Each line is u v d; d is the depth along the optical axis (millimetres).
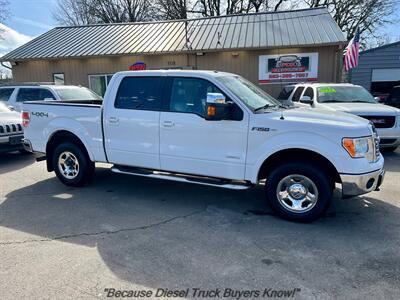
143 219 4273
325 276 2938
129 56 15438
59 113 5492
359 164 3793
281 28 15180
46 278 2928
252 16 17328
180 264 3152
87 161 5492
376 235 3758
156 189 5539
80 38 17562
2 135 7312
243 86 4781
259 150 4137
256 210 4574
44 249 3469
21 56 16281
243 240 3654
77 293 2711
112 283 2848
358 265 3119
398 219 4203
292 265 3123
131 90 4926
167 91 4684
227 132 4270
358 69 17219
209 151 4422
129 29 18094
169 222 4168
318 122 3930
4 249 3477
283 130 3998
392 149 8156
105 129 5121
